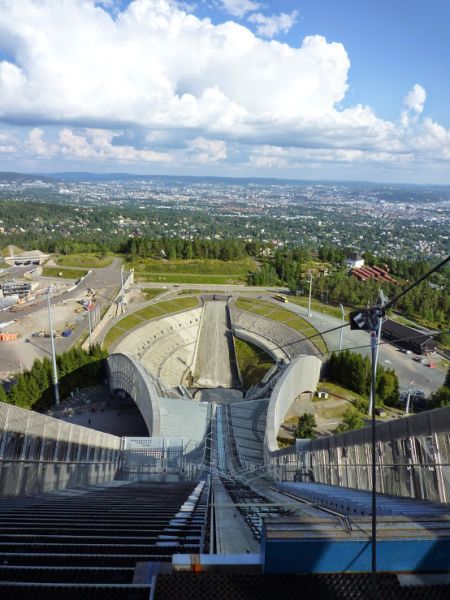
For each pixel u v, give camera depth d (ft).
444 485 50.29
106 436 129.18
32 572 16.67
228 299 369.30
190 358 294.05
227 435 178.70
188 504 46.14
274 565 15.16
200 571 15.23
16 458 62.69
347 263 514.68
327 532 15.62
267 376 250.57
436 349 301.22
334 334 299.38
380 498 48.03
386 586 14.80
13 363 237.04
